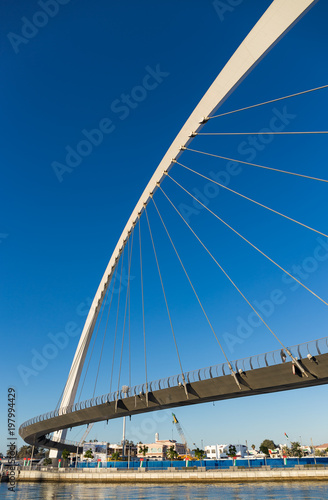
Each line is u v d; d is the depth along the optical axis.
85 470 72.12
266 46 25.59
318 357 22.22
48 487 56.62
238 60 28.33
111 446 130.00
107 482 64.06
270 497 37.81
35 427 60.59
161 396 33.41
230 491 45.81
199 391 30.03
